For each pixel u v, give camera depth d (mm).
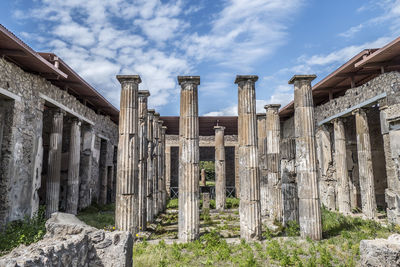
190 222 8758
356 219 11445
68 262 4148
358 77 13383
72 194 13789
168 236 10008
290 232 9602
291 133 20031
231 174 27484
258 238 8680
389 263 5035
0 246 7223
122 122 9094
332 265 6449
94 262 4902
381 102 11156
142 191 11008
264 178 14930
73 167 13984
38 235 7957
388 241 5461
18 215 9367
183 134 9180
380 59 10633
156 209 15188
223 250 7484
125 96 9203
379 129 15820
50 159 11914
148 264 6270
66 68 11305
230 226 11969
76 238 4527
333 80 13688
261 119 15609
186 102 9281
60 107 12328
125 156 8922
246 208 8859
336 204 15656
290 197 11125
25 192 9836
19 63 9633
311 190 8898
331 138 16312
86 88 13773
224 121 21219
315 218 8742
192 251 7738
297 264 6512
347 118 16578
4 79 8625
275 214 12492
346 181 13875
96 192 17578
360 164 12359
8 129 9039
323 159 16312
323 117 16031
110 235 5105
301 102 9359
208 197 17484
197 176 9062
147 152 12297
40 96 10750
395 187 10609
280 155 11859
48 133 16484
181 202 8914
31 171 10188
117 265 4898
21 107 9570
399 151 10336
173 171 27578
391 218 10781
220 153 18656
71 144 14070
